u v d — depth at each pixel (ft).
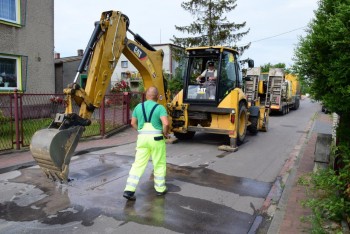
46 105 31.96
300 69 15.01
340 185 13.12
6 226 13.41
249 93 57.21
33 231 13.01
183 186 18.79
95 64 18.94
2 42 41.27
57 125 17.57
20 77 43.96
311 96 14.97
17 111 26.43
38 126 30.76
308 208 15.08
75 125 17.29
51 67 48.65
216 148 29.91
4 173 20.58
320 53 13.93
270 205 16.25
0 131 26.55
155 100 17.31
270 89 65.72
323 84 14.32
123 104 40.96
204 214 14.93
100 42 19.21
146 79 24.90
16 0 42.50
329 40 12.91
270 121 56.18
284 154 28.04
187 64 31.50
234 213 15.17
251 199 17.01
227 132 28.96
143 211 15.05
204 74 31.07
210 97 30.22
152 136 16.52
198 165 23.65
